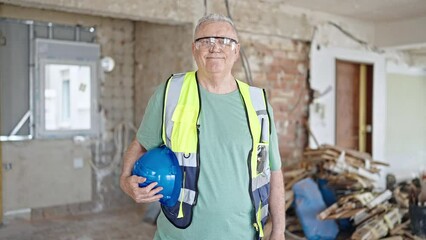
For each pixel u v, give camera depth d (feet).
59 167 15.71
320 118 17.67
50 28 15.23
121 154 17.26
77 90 15.96
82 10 12.01
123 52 17.11
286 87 16.72
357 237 11.46
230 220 4.88
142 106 16.93
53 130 15.48
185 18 13.51
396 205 13.23
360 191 12.89
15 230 13.66
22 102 14.82
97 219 15.19
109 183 16.98
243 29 14.94
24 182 14.97
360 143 19.79
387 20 18.81
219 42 4.76
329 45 17.75
